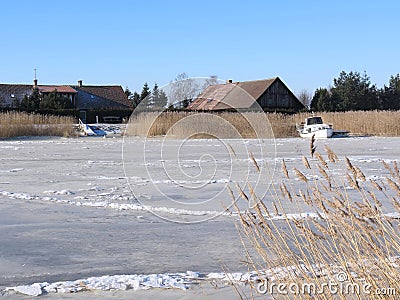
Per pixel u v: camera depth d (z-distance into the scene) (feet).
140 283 15.28
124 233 21.94
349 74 224.74
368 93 223.10
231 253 18.57
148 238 21.09
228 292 14.37
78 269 17.24
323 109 206.59
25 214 25.90
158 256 18.53
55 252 19.25
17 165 49.62
